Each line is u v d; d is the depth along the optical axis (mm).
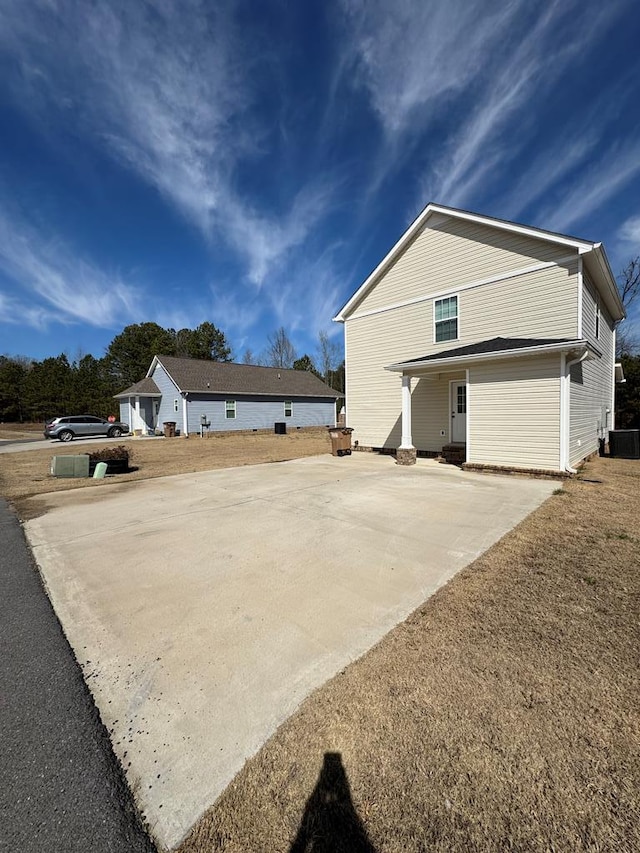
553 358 7637
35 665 2250
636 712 1761
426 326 11367
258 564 3668
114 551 4152
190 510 5797
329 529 4656
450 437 10977
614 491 6391
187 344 41594
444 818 1318
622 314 13695
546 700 1851
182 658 2289
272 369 29250
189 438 21422
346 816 1338
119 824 1332
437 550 3914
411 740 1641
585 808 1336
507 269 9602
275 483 7773
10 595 3172
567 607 2732
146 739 1697
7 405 38000
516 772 1478
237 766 1548
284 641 2430
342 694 1935
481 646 2305
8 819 1347
